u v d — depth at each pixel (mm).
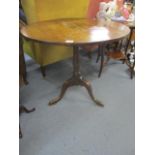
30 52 2641
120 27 1946
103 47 2576
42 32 1771
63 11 2393
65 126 1779
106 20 2332
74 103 2088
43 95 2219
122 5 2795
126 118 1887
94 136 1681
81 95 2225
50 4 2227
